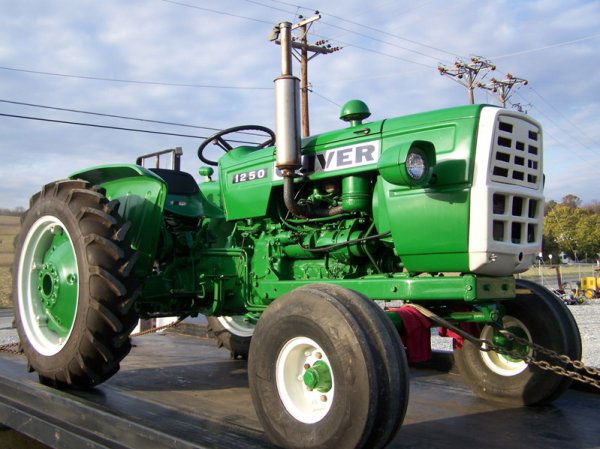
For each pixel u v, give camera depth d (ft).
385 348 7.31
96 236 10.71
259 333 8.52
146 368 14.33
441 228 9.41
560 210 160.56
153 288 13.15
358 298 7.82
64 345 11.00
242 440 8.18
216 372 13.83
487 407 10.64
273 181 11.71
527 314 11.09
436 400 11.12
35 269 12.54
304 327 7.89
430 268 9.73
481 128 9.28
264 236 12.21
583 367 9.53
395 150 9.05
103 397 11.05
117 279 10.64
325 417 7.51
